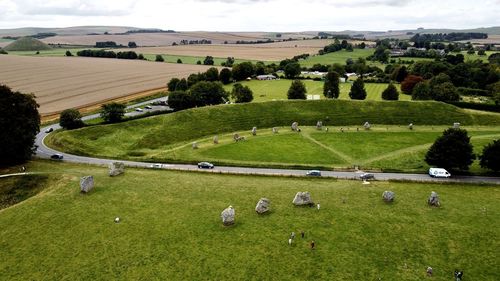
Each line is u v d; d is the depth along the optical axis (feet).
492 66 634.84
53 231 173.68
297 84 472.44
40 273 147.54
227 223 175.42
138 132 353.10
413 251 157.07
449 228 173.47
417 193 214.28
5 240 168.35
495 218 182.91
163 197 205.67
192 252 157.17
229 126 373.20
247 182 233.35
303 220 179.32
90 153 309.63
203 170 263.49
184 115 382.42
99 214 187.01
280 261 151.02
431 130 352.28
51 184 227.40
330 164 276.82
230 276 143.54
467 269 146.92
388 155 290.56
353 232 169.48
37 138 352.08
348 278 141.59
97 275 145.38
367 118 384.06
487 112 397.19
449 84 484.74
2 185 229.86
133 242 164.55
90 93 568.41
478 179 243.19
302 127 368.48
